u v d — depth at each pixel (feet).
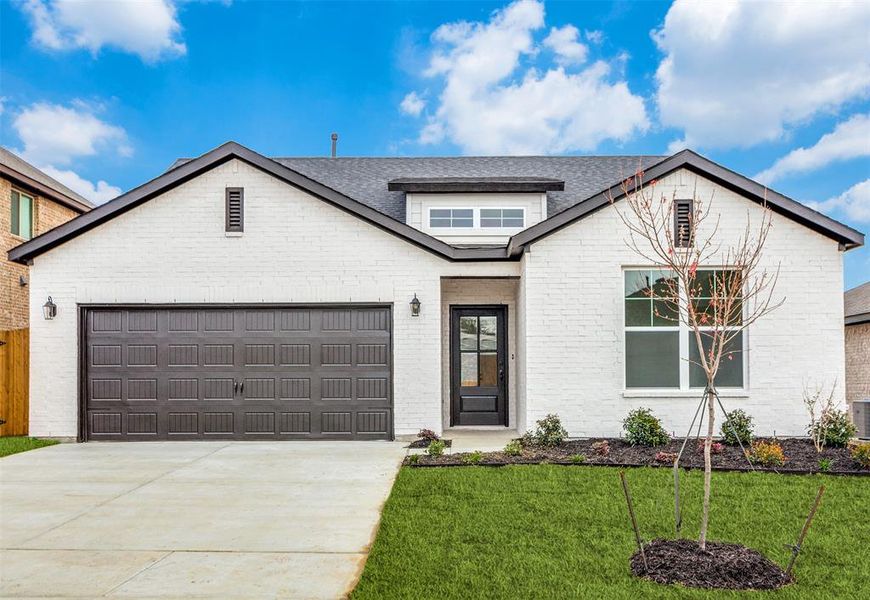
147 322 34.91
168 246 34.94
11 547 16.89
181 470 26.50
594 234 33.12
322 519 19.27
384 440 34.35
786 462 25.95
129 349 34.83
